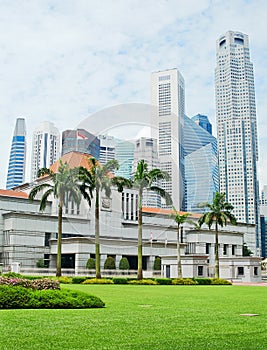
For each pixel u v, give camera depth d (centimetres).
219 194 5338
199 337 815
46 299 1303
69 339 772
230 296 2142
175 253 6844
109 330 883
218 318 1127
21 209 6247
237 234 8362
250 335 845
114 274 5450
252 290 2878
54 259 6156
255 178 18712
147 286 3412
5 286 1288
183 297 2020
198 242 7594
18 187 7225
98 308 1367
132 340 773
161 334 844
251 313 1269
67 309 1280
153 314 1207
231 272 6003
